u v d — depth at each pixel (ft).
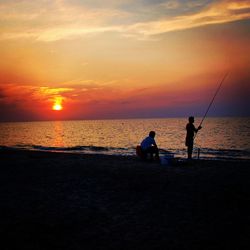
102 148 104.73
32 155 56.65
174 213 21.53
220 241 16.58
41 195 27.25
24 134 251.60
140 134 216.95
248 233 17.57
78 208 23.18
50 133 263.90
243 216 20.44
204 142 131.54
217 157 74.59
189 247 15.90
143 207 23.12
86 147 109.40
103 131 278.26
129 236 17.58
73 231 18.51
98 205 23.91
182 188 28.30
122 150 97.25
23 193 28.07
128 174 35.24
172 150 96.78
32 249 15.98
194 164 41.65
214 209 22.11
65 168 40.75
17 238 17.44
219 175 33.22
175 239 16.99
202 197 25.18
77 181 32.63
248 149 98.43
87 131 288.30
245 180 30.37
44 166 42.88
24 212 22.31
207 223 19.38
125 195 26.68
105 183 31.35
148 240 16.94
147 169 38.04
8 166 43.52
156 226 19.08
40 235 17.89
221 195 25.48
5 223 19.98
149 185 29.89
